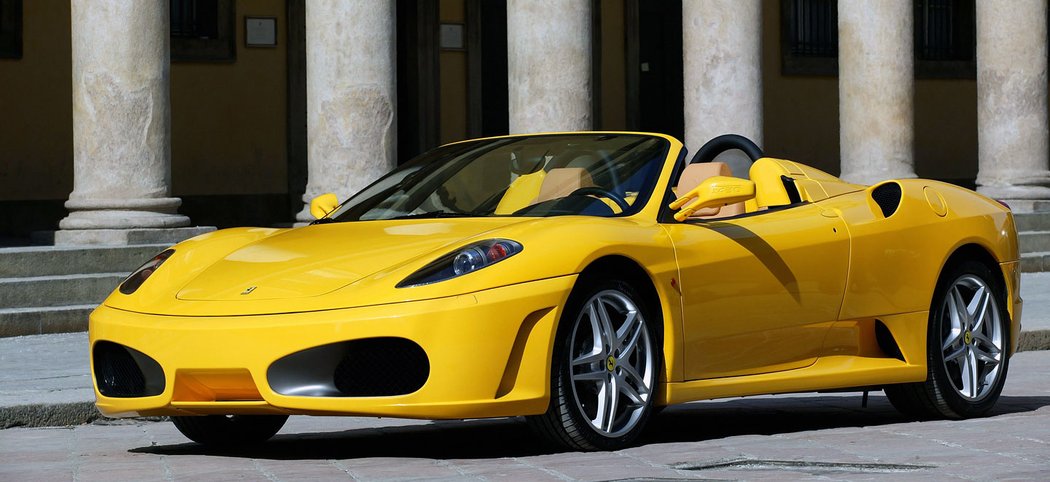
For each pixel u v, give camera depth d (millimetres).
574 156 11555
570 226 10094
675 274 10492
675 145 11430
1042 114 34062
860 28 30594
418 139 37469
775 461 9375
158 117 23875
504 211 11125
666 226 10758
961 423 12031
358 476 9086
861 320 11891
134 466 9906
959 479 8641
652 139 11562
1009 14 33812
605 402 10094
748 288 11023
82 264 22141
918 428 11578
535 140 12023
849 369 11734
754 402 14242
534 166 11570
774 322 11227
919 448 10133
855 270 11797
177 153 34562
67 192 33250
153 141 23844
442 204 11461
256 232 11500
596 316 10078
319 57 24766
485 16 38500
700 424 12242
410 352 9391
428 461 9734
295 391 9398
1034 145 33906
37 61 32812
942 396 12297
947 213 12578
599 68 39875
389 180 12266
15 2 32531
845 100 30891
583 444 9961
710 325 10766
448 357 9320
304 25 36000
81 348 18516
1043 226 33031
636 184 11086
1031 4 33812
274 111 35719
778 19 42500
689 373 10641
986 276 12805
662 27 40781
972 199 12992
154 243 23469
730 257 10922
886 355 12172
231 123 35188
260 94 35562
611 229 10273
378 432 12023
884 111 30484
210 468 9680
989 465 9203
